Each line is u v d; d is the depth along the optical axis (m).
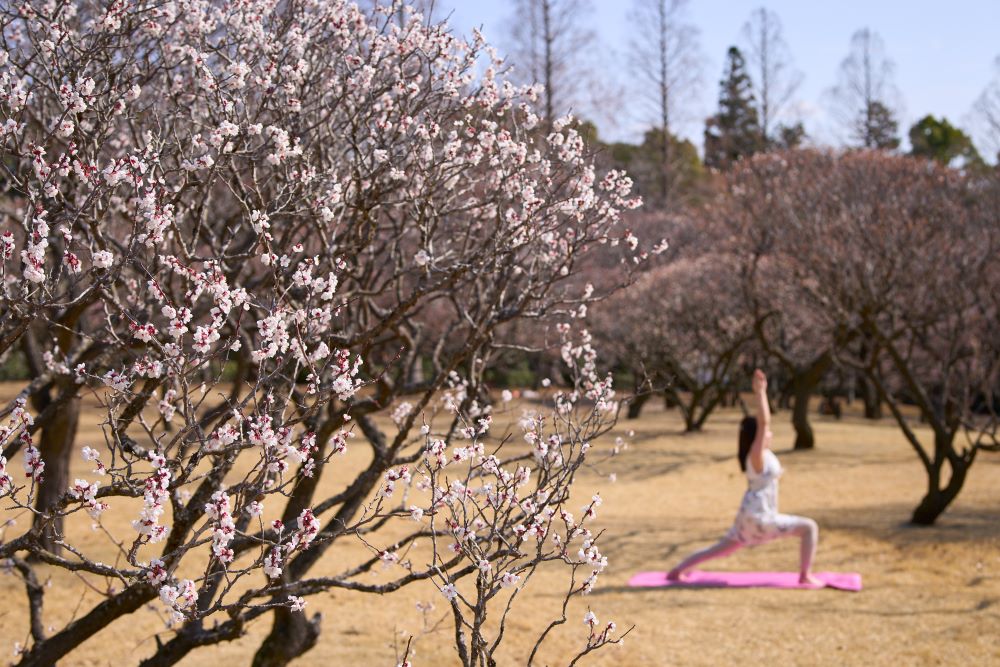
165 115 5.06
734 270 22.69
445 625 8.79
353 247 4.68
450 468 10.95
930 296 16.02
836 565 11.28
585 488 17.27
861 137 48.16
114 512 13.54
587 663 7.76
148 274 3.37
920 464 20.28
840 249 16.06
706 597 9.88
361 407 5.44
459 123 4.98
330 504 4.89
